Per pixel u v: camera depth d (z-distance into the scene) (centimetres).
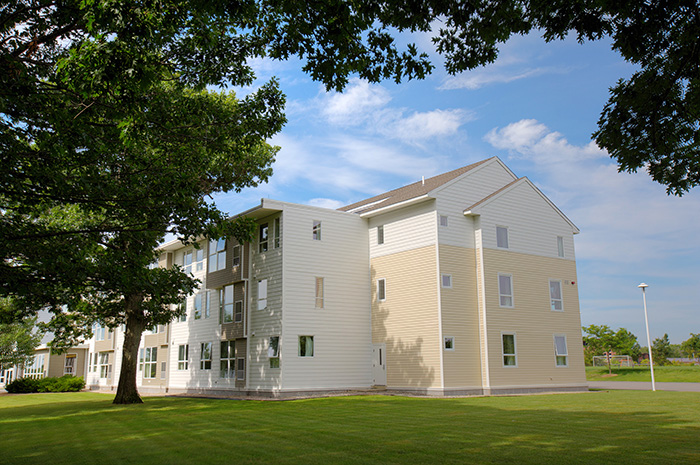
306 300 2484
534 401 1906
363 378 2580
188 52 1095
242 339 2634
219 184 2316
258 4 889
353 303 2631
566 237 2864
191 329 3184
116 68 805
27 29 970
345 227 2694
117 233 1366
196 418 1565
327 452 928
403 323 2506
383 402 1952
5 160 957
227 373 2745
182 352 3244
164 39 1014
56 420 1723
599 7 790
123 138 939
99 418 1712
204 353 3012
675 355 7644
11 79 850
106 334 4216
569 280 2803
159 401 2411
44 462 947
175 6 834
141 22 790
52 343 2755
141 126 937
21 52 955
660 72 835
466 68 990
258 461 868
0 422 1742
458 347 2358
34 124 955
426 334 2383
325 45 900
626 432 1095
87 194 1073
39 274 1148
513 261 2591
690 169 934
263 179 2530
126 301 2436
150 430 1334
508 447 934
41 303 1244
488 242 2522
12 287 1106
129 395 2358
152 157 1284
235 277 2714
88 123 988
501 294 2509
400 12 880
